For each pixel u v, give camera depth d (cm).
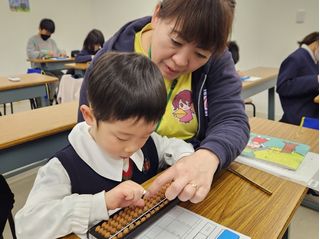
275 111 404
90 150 66
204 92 92
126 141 58
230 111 86
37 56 487
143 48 90
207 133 87
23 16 509
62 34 579
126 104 54
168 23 70
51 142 163
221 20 67
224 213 61
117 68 57
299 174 77
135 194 58
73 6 582
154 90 57
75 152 67
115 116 54
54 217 54
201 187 59
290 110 234
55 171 64
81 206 55
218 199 66
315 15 351
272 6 380
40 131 148
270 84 319
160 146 85
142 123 56
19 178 223
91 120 62
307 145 97
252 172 79
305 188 72
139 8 531
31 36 523
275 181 74
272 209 63
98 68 60
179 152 82
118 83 55
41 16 535
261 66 408
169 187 59
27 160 156
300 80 224
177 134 95
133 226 53
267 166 82
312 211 185
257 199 66
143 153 79
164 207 59
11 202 98
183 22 66
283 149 92
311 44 232
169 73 80
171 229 55
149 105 55
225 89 90
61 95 278
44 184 62
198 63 77
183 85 92
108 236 50
